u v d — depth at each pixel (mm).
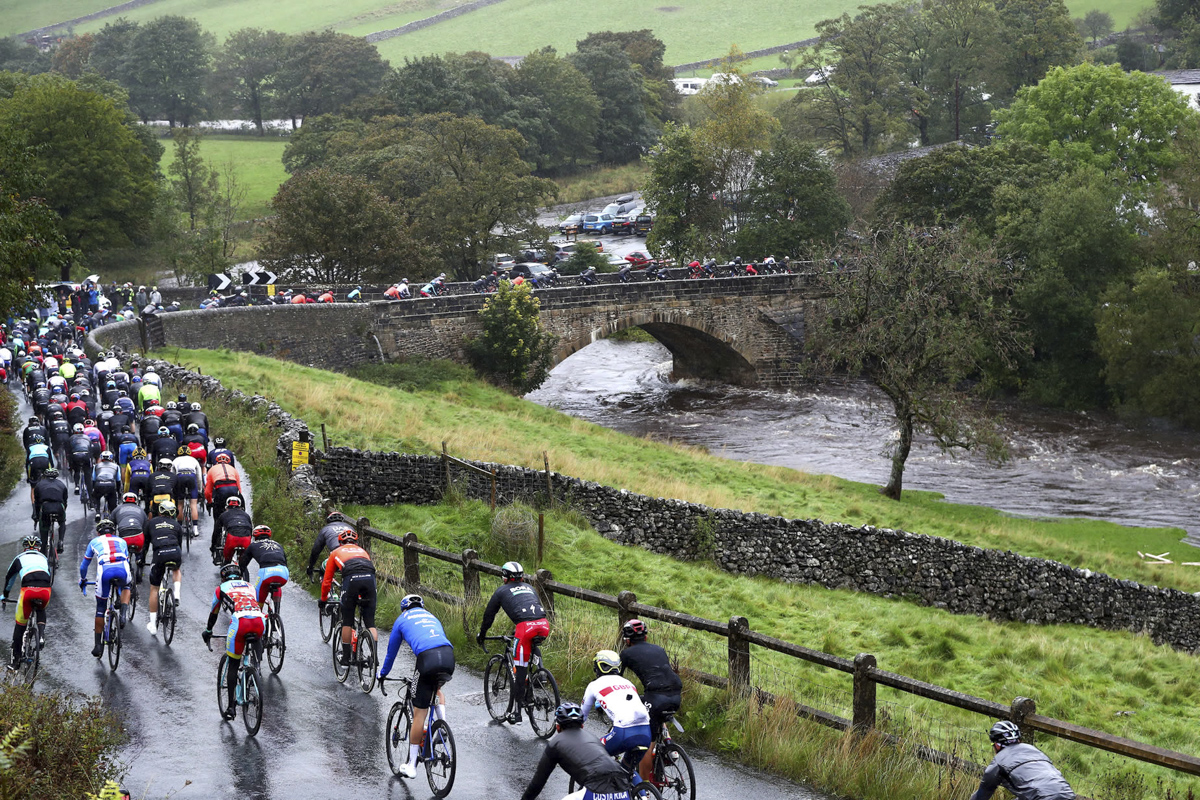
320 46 145000
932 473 48000
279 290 62094
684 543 26875
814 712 12508
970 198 69562
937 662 20859
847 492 40906
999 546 33594
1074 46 116625
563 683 14344
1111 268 62875
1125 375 58781
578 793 8609
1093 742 9719
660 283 64125
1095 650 23297
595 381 69750
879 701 17734
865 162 104500
